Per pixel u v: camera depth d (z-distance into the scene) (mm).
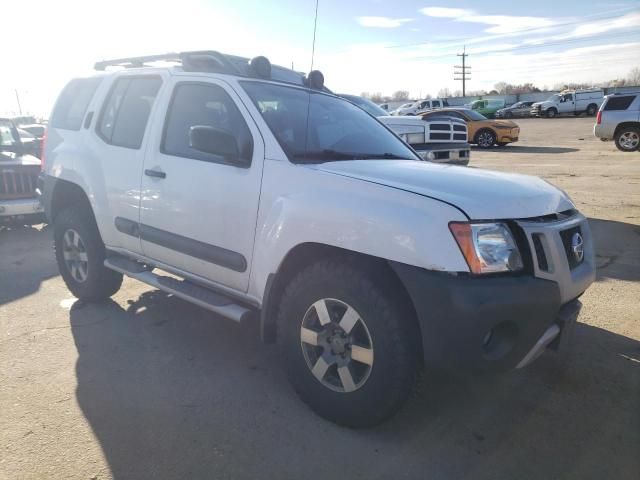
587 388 3346
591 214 8258
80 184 4398
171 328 4211
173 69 4012
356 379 2781
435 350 2473
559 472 2549
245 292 3301
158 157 3777
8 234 7895
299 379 3004
